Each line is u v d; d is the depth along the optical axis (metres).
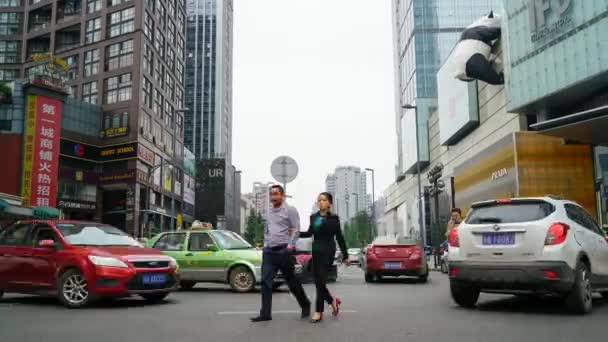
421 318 7.17
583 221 8.37
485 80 48.72
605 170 37.25
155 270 9.17
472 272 7.74
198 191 114.31
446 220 55.81
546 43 35.94
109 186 67.62
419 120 85.19
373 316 7.43
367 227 90.12
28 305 9.20
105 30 71.25
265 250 7.20
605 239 8.77
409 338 5.60
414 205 89.62
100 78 70.62
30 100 56.62
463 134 60.62
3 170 55.00
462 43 50.19
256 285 12.68
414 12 98.81
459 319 7.04
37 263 9.29
